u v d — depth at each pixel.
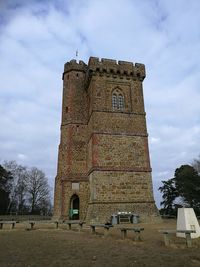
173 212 56.16
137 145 29.98
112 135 29.70
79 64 38.31
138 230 12.98
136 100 32.19
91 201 27.59
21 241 12.51
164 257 8.80
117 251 9.91
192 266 7.75
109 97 31.44
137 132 30.58
